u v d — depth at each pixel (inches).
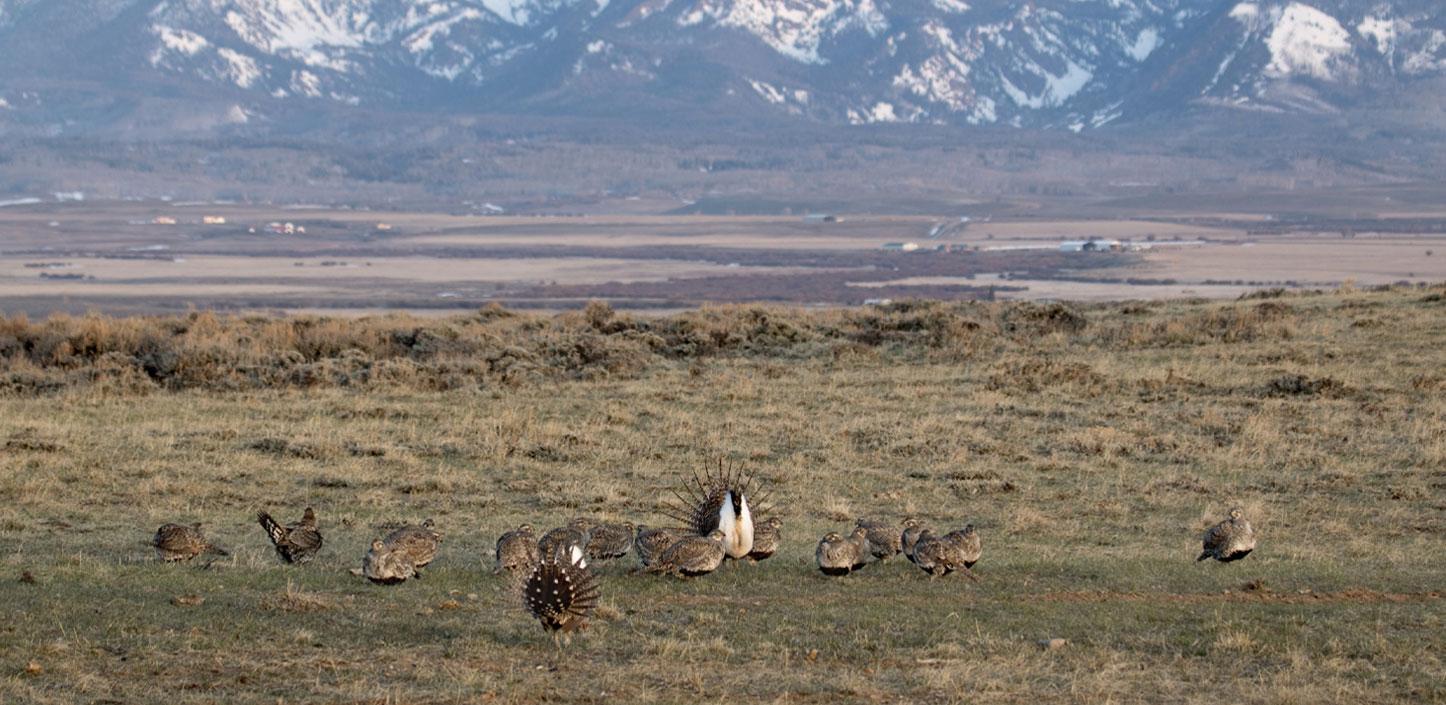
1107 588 2583.7
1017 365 5511.8
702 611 2393.0
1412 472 3823.8
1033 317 6722.4
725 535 2691.9
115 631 2204.7
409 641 2199.8
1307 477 3794.3
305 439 4158.5
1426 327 6097.4
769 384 5295.3
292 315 7022.6
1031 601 2486.5
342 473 3782.0
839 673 2065.7
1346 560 2874.0
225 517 3294.8
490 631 2257.6
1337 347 5738.2
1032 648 2208.4
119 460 3875.5
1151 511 3462.1
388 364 5511.8
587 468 3927.2
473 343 6008.9
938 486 3720.5
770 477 3816.4
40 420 4471.0
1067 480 3806.6
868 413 4712.1
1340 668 2097.7
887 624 2324.1
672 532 2696.9
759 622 2326.5
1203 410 4662.9
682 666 2080.5
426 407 4827.8
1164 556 2923.2
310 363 5595.5
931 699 1950.1
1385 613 2409.0
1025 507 3481.8
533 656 2130.9
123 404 4857.3
